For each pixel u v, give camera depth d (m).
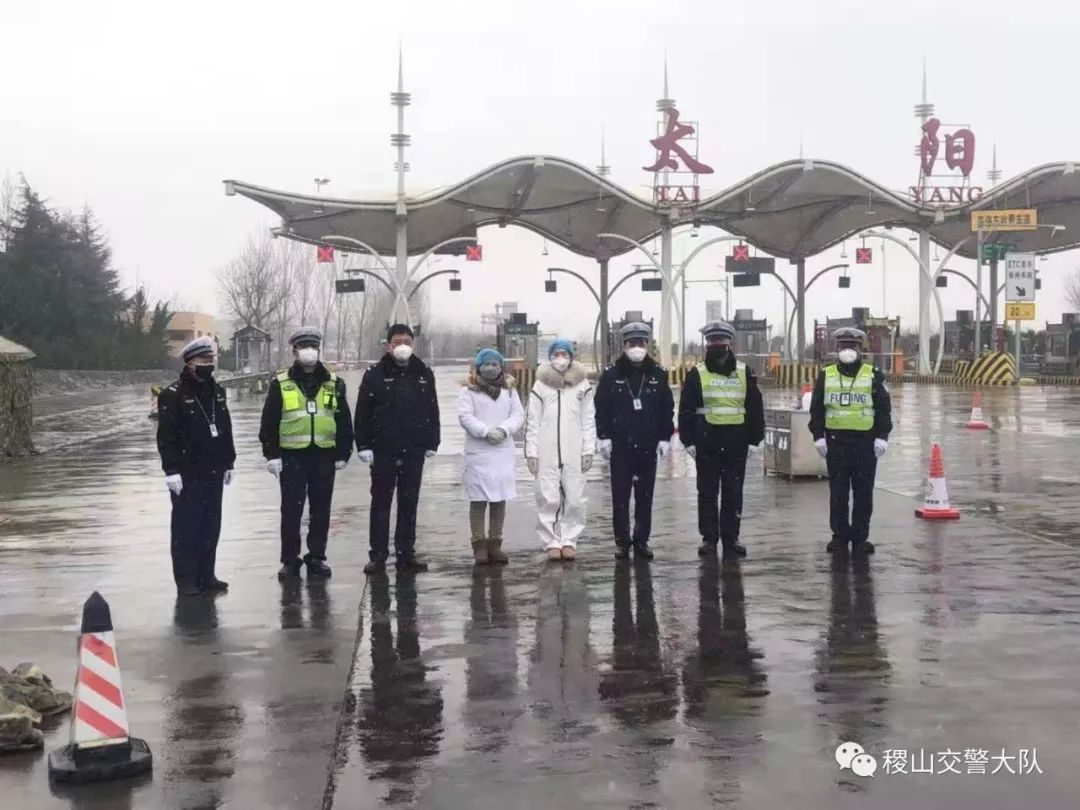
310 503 9.19
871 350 57.53
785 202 48.66
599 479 15.45
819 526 11.36
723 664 6.50
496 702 5.85
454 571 9.30
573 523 9.84
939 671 6.29
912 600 8.03
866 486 9.88
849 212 51.41
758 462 17.56
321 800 4.62
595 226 52.59
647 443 9.70
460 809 4.51
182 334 93.25
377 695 5.99
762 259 56.28
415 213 47.53
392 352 9.33
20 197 63.19
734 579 8.85
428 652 6.83
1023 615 7.55
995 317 64.31
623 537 9.78
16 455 20.28
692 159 45.28
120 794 4.71
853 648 6.79
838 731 5.34
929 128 50.50
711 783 4.74
